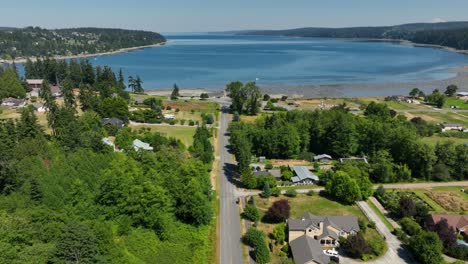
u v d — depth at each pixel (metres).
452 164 101.62
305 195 90.88
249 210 77.56
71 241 46.50
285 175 98.56
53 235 52.50
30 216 55.62
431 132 138.00
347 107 177.50
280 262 62.28
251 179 92.50
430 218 74.81
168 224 68.50
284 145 112.75
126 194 67.38
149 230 66.44
